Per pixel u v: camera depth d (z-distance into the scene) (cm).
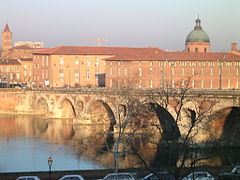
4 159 10112
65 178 6981
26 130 14488
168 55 19688
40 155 10519
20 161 9912
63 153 10744
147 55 19800
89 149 11012
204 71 19500
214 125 10344
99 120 14550
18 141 12419
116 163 7431
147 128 10281
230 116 10369
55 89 18250
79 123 15925
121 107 13375
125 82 18050
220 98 10000
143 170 7525
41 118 17838
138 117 11269
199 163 8794
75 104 16638
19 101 19975
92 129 14188
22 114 19600
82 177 7125
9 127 15188
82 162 9731
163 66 18025
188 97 9406
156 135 10988
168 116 10875
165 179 6050
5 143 12100
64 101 17862
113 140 11906
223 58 19550
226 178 6956
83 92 16012
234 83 19838
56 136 13212
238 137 10669
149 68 19425
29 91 19812
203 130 9919
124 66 19525
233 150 10544
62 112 18025
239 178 6906
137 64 19325
